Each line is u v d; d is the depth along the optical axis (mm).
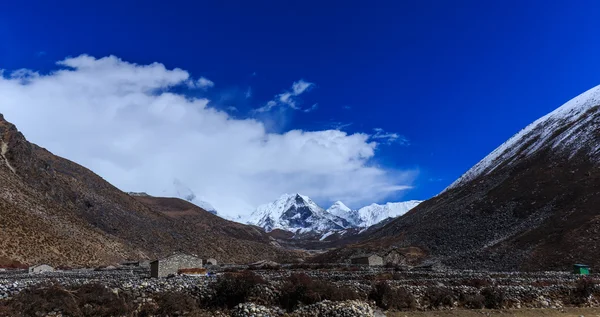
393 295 35938
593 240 74188
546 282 43812
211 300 31969
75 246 100562
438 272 52594
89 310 27750
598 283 42688
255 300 32469
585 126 155000
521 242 90062
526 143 194000
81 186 178125
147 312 29375
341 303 31844
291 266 75188
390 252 91938
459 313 35531
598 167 116375
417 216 173500
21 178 132750
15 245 81688
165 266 45000
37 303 26375
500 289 39625
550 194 115062
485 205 133750
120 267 77562
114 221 163375
